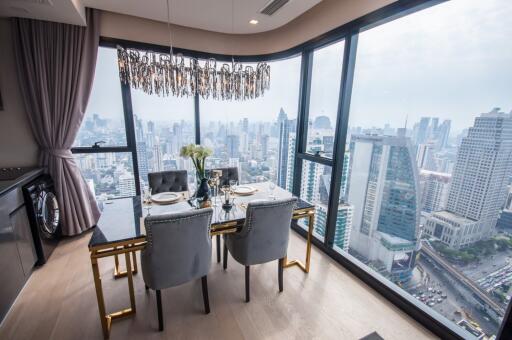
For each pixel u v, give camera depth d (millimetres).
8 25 2461
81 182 2922
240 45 3443
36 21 2467
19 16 2387
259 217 1822
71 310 1860
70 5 2174
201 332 1699
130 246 1579
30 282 2145
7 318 1771
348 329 1749
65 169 2781
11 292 1853
